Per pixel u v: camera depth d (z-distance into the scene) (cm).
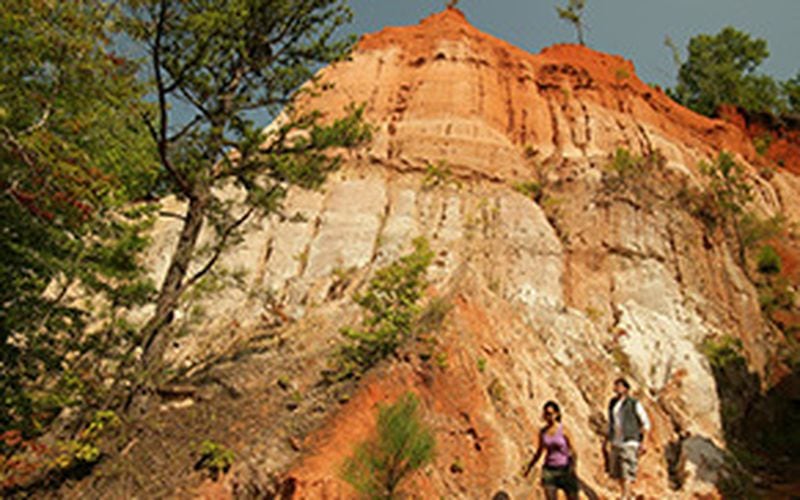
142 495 683
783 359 1571
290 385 848
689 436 1074
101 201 929
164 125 928
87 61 830
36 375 959
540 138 2138
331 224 1581
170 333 957
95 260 1052
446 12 2775
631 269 1529
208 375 946
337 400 755
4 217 900
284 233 1566
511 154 1961
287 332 1123
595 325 1359
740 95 3831
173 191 1124
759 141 3102
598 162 1934
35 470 751
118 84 885
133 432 798
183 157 1042
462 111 2069
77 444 736
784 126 3334
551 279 1459
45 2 802
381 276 942
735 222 2038
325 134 1144
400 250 1465
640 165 1883
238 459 695
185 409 848
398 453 580
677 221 1733
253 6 1066
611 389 1127
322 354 939
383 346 838
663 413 1138
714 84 3916
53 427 869
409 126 2027
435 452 629
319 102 2173
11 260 958
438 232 1565
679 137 2470
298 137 1190
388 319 862
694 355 1298
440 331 878
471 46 2402
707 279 1622
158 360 915
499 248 1512
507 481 734
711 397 1201
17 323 961
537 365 1060
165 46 977
